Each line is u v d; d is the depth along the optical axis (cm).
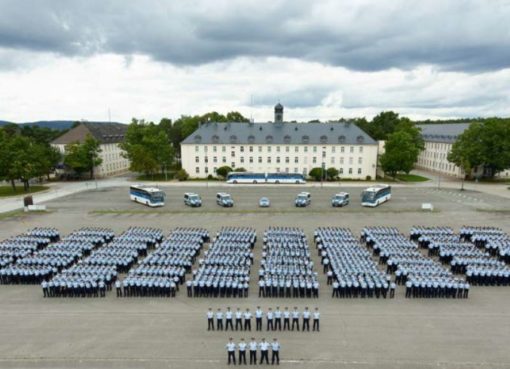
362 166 10400
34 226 5528
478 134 9894
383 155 10425
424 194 8019
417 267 3538
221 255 3850
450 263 3875
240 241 4316
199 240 4369
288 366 2331
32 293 3331
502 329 2728
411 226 5434
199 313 2975
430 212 6300
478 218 5894
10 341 2588
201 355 2438
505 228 5325
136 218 5988
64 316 2923
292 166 10544
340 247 4066
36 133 17400
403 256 3834
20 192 8550
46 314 2955
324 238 4416
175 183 9712
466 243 4256
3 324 2806
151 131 10925
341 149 10356
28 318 2892
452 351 2467
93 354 2439
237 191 8450
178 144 14662
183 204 7069
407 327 2753
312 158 10462
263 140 10500
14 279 3516
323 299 3206
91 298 3234
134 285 3259
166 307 3075
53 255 3903
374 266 3569
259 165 10606
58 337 2631
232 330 2728
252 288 3431
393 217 5972
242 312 2967
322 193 8175
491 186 9150
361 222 5669
